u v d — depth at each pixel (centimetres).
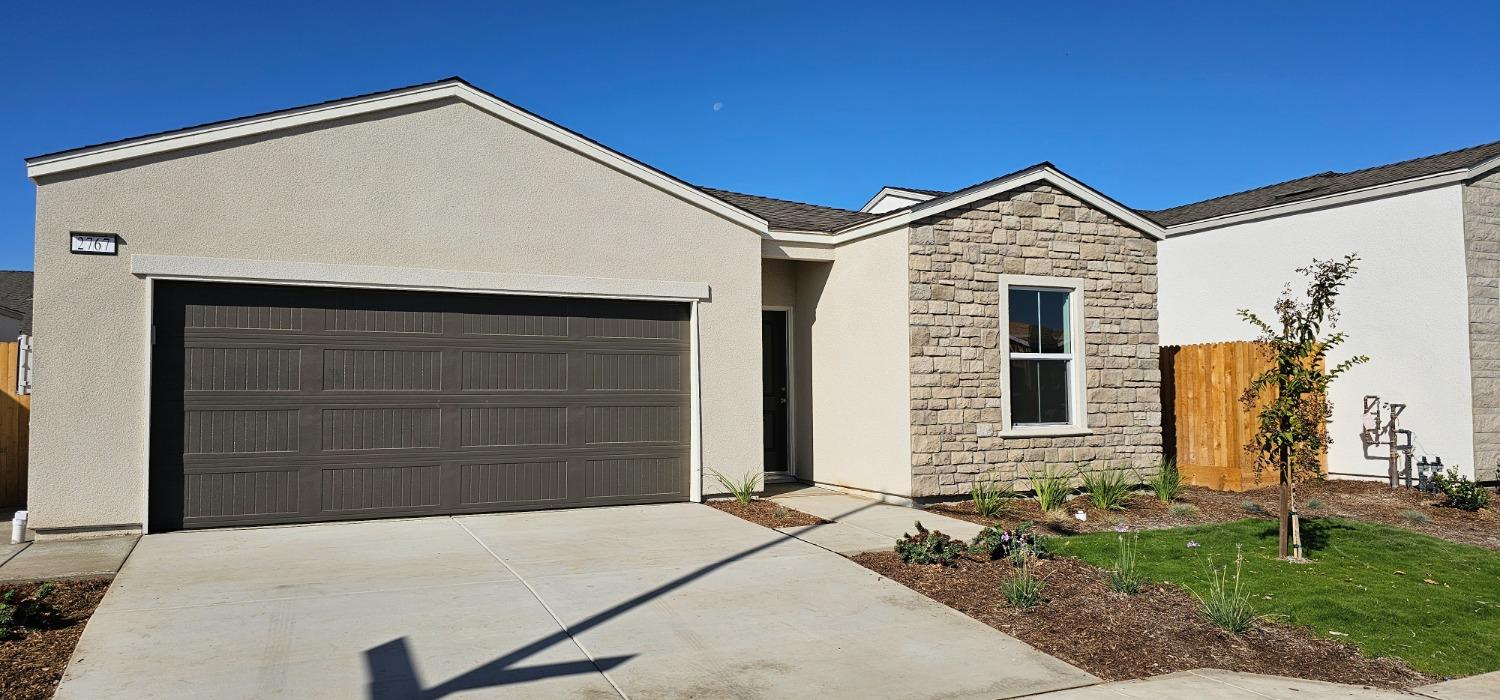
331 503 938
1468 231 1213
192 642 547
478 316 1010
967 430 1123
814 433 1284
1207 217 1559
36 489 832
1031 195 1181
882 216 1135
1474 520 1047
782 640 588
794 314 1338
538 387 1036
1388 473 1277
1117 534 934
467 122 1005
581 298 1057
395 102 966
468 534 888
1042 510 1073
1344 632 645
